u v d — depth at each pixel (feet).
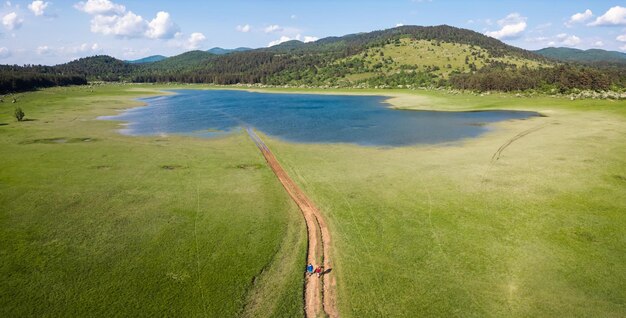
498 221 107.24
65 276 83.76
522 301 75.05
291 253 93.86
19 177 150.20
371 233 102.83
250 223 109.70
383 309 74.13
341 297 77.97
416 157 179.01
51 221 110.63
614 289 77.46
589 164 156.35
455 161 168.45
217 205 122.72
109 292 78.33
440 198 124.36
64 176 151.74
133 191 135.03
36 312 72.33
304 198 128.88
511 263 87.40
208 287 80.23
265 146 212.02
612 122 255.29
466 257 90.22
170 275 84.33
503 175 145.48
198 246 96.68
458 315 72.13
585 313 71.26
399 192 130.93
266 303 75.97
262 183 144.36
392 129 262.67
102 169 161.99
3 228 106.22
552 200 120.16
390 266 87.71
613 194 123.44
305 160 177.88
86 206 121.49
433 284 80.94
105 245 97.09
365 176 149.79
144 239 100.17
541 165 157.17
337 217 113.09
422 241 97.81
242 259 90.94
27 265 87.92
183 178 150.20
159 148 205.87
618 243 94.02
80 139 231.91
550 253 90.79
